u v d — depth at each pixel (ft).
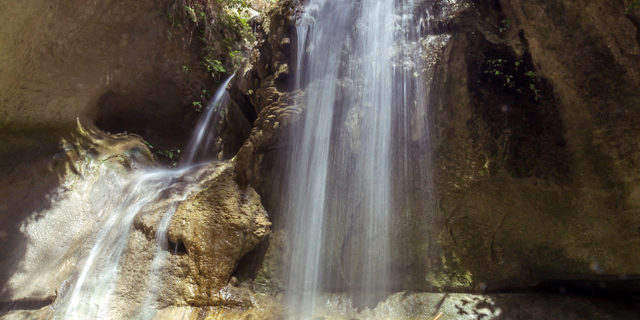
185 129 28.78
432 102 12.66
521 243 11.98
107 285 12.76
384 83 12.85
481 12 12.42
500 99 12.25
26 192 16.98
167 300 12.44
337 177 13.42
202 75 26.96
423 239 12.63
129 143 22.06
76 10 17.75
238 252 13.33
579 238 11.11
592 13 10.12
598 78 10.40
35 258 14.92
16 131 18.33
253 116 20.44
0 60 15.65
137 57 23.07
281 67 15.42
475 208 12.30
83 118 22.03
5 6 14.16
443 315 11.27
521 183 11.73
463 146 12.44
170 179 18.42
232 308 12.41
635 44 9.64
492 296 11.72
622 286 11.45
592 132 10.62
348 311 12.26
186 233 13.34
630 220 10.33
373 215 13.07
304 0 15.56
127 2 20.27
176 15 23.57
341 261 13.15
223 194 14.34
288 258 13.64
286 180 14.42
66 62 19.11
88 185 18.38
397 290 12.55
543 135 11.48
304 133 13.98
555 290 12.23
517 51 12.03
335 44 13.98
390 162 13.00
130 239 13.99
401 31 12.96
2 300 13.55
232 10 30.30
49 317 11.86
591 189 10.69
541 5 11.09
